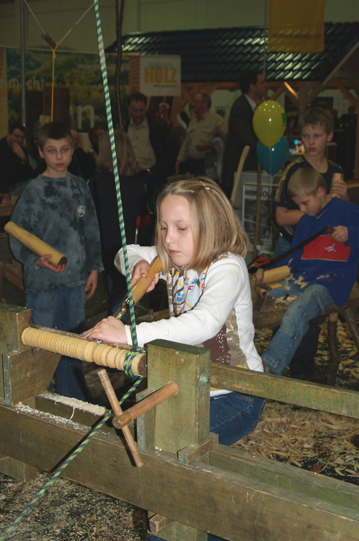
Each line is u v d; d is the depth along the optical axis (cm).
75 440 128
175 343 118
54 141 266
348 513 96
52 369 154
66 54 732
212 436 121
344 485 119
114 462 121
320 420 276
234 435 162
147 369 119
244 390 124
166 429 117
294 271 305
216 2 1367
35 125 579
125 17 1468
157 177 629
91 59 752
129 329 137
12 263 376
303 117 329
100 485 125
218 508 108
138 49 1073
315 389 115
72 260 275
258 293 273
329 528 97
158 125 633
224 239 161
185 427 115
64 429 129
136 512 200
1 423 144
